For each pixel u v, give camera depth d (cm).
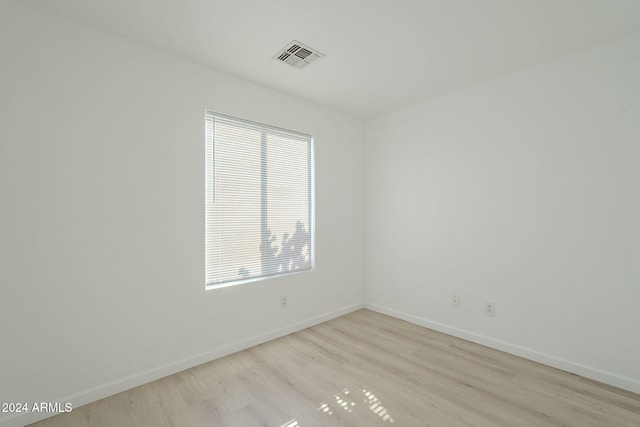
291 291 305
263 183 287
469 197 284
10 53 168
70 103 186
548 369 230
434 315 312
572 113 225
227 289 256
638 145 199
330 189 345
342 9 176
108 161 199
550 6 173
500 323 264
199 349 239
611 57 209
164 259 222
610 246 210
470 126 284
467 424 170
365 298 386
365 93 300
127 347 205
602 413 179
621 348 205
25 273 172
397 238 348
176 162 228
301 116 314
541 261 241
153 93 218
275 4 172
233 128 265
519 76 253
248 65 245
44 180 177
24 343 171
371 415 178
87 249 191
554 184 234
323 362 242
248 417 176
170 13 180
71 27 187
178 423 171
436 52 225
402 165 342
